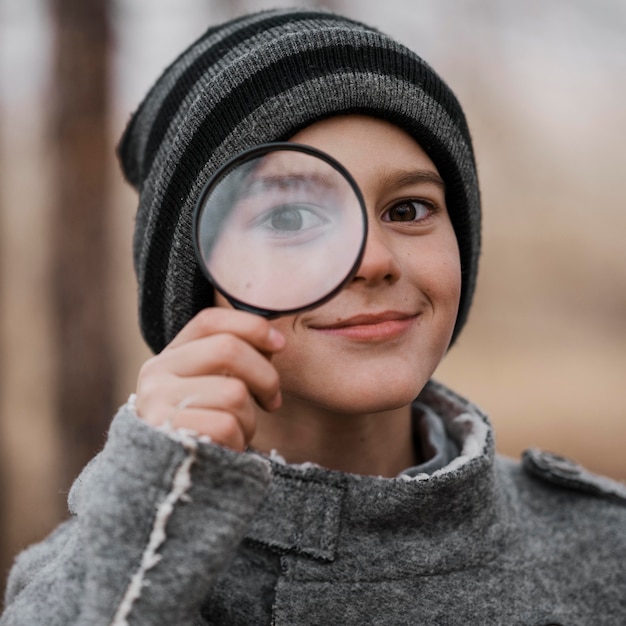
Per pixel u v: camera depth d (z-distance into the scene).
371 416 1.80
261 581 1.63
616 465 7.65
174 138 1.79
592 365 10.13
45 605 1.32
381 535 1.64
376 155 1.63
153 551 1.28
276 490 1.63
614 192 9.70
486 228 11.61
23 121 6.87
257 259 1.41
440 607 1.62
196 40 2.11
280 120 1.65
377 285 1.53
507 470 2.12
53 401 5.07
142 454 1.30
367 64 1.67
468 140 1.90
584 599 1.79
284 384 1.58
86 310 5.02
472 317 11.83
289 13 1.98
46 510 5.09
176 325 1.89
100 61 5.03
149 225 1.87
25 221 8.23
